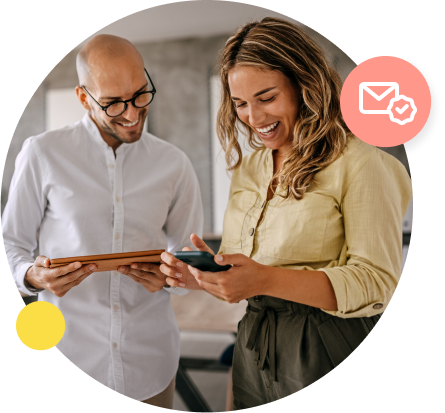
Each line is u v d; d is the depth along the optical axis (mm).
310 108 1194
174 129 4785
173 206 1734
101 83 1417
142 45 4742
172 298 2531
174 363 1698
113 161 1595
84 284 1565
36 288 1464
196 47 4637
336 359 1169
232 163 1452
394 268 1099
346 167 1141
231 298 1078
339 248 1188
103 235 1554
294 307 1216
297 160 1217
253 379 1323
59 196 1537
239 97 1264
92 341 1576
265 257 1245
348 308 1062
